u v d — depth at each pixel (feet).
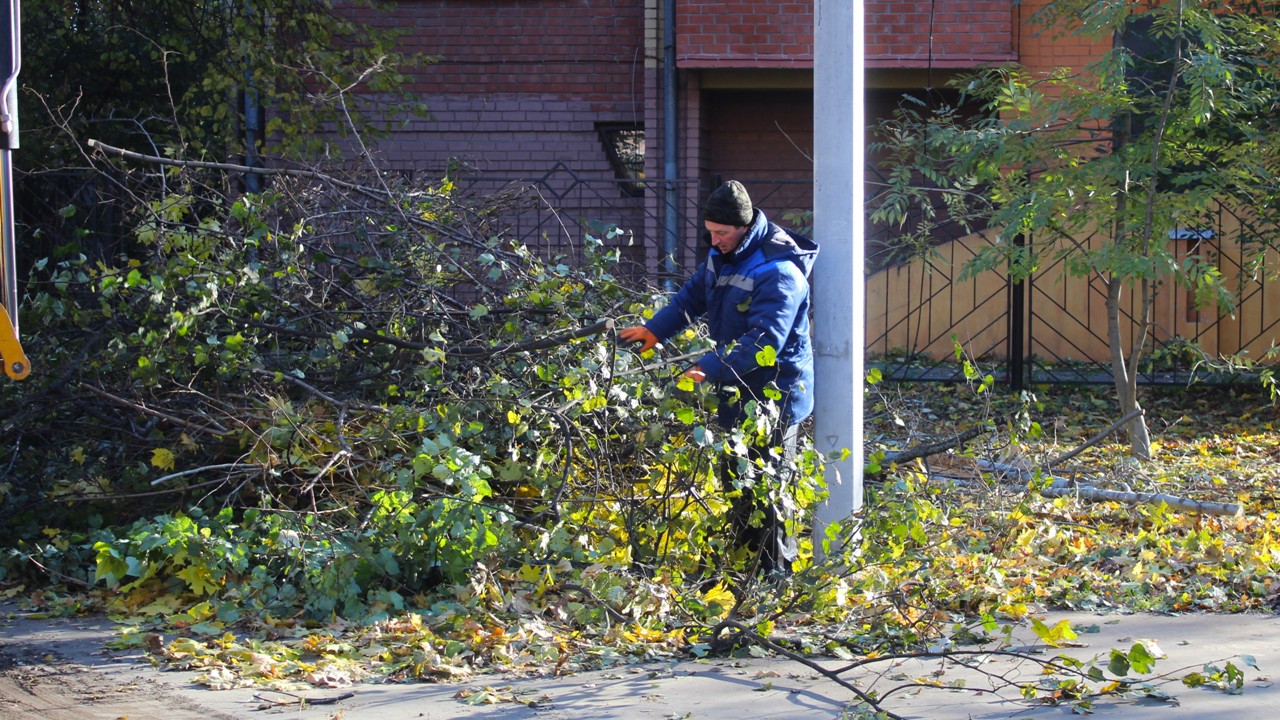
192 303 23.11
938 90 51.39
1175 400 43.52
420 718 14.92
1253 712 14.89
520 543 20.04
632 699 15.65
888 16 49.21
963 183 40.34
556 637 18.30
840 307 21.29
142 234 24.12
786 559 21.11
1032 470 28.68
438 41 54.60
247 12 44.50
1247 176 33.63
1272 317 46.47
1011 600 20.08
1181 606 20.54
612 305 25.35
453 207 27.81
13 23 17.17
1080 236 46.16
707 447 19.88
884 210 40.50
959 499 24.98
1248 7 36.70
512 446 20.61
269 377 22.74
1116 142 36.99
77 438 23.59
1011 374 44.29
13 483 23.06
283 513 19.88
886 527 19.48
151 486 22.24
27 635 18.51
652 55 51.93
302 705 15.38
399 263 25.32
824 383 21.36
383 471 21.26
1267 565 22.43
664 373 21.93
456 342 24.61
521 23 54.44
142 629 18.80
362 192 26.30
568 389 20.79
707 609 18.66
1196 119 31.65
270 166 44.88
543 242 51.03
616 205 54.60
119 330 24.14
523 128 54.75
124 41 43.93
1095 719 14.74
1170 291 47.26
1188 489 29.68
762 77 50.80
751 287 20.24
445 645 17.72
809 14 49.11
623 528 21.24
